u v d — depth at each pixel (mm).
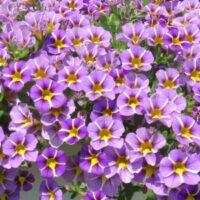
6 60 704
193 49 723
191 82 705
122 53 702
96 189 670
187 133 665
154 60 736
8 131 700
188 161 650
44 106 658
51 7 829
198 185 691
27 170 703
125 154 662
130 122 688
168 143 677
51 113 668
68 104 672
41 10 825
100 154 662
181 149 665
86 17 804
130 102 674
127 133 686
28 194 719
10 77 680
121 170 659
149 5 813
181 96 681
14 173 686
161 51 736
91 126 658
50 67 688
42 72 687
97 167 660
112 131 660
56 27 742
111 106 676
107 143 653
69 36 732
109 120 659
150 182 663
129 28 733
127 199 692
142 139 657
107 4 838
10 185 688
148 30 729
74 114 691
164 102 665
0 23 802
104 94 672
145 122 682
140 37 730
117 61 707
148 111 662
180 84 706
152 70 731
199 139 661
